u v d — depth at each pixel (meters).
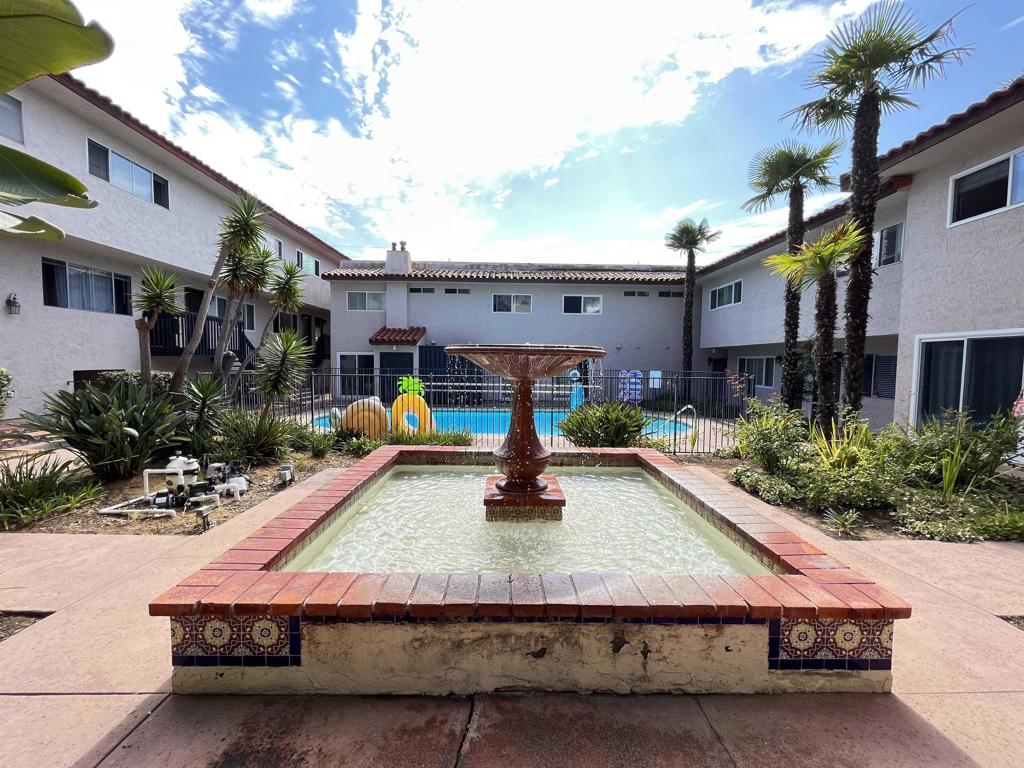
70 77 9.17
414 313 19.81
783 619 2.25
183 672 2.25
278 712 2.12
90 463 5.81
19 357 9.88
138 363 13.02
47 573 3.56
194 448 7.10
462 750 1.91
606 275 20.12
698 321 20.33
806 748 1.94
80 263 11.37
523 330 20.00
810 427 8.78
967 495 5.41
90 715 2.10
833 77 7.99
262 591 2.30
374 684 2.25
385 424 9.67
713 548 3.57
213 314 16.53
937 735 2.02
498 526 4.00
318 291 22.70
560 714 2.12
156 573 3.57
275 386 7.70
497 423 14.38
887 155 7.98
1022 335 6.69
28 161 2.55
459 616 2.20
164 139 11.73
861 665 2.27
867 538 4.48
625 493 5.02
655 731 2.03
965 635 2.82
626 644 2.24
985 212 7.23
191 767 1.81
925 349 8.34
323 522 3.50
